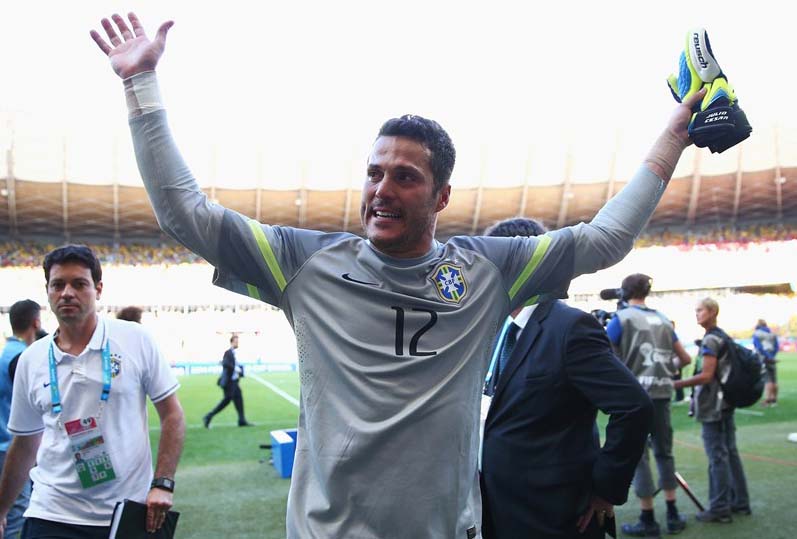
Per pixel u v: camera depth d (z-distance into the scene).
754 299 32.16
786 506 4.60
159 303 33.38
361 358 1.30
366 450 1.25
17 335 3.85
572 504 1.98
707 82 1.52
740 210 34.12
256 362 26.52
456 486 1.32
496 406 2.12
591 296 33.75
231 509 4.95
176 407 2.46
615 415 1.95
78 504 2.22
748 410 9.76
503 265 1.46
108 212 34.06
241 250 1.34
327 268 1.36
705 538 3.93
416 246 1.38
